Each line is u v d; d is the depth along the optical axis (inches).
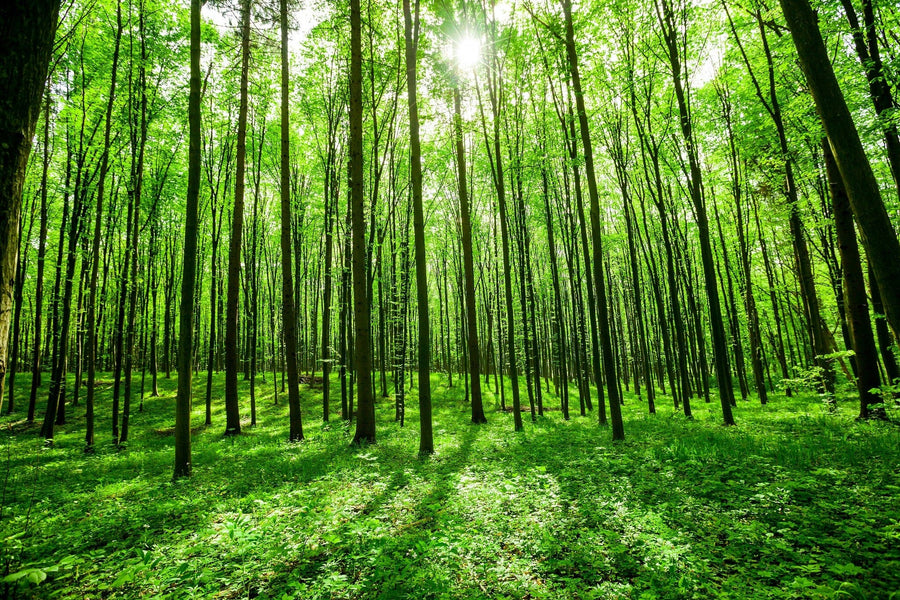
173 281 1049.5
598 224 431.2
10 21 87.7
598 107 660.7
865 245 186.7
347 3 581.3
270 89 748.0
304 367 1701.5
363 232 472.1
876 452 276.8
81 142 617.6
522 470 322.7
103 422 779.4
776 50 508.4
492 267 1266.0
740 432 412.8
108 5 525.7
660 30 557.3
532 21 496.4
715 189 852.0
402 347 761.6
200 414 874.8
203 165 810.2
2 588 162.1
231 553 191.2
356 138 466.3
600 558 176.9
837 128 185.9
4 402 880.9
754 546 177.5
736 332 927.7
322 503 255.1
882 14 410.3
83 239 698.2
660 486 259.6
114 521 244.7
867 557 156.5
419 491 279.6
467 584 163.6
